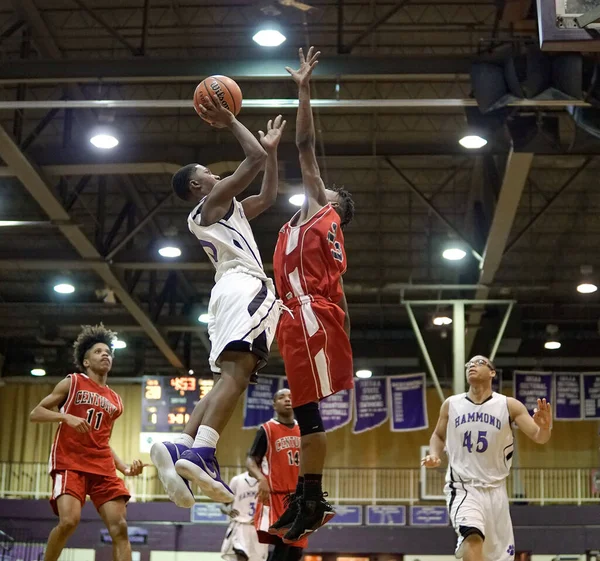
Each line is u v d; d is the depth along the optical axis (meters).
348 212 5.38
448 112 17.11
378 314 25.83
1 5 14.50
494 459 7.34
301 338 4.71
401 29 15.21
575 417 22.64
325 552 22.25
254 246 4.64
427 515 22.17
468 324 23.59
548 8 7.71
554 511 22.08
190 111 17.09
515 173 14.05
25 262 19.19
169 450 4.12
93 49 15.79
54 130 17.50
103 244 19.05
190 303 26.00
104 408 7.01
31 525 23.17
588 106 12.04
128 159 15.75
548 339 24.38
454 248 18.00
